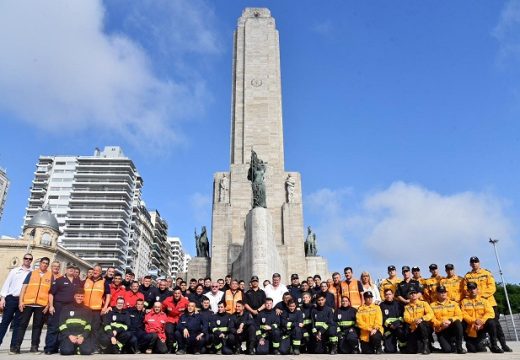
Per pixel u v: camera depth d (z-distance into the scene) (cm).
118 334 1137
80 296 1072
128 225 9988
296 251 3444
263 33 4309
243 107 4038
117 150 11031
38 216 6100
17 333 1084
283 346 1142
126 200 10081
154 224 12150
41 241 5947
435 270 1309
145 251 11100
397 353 1152
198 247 3516
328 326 1170
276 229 3553
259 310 1218
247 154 3844
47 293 1144
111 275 1291
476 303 1145
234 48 4441
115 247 9275
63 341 1027
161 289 1330
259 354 1134
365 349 1177
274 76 4138
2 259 5700
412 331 1163
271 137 3909
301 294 1369
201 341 1176
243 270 2300
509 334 3909
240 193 3594
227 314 1215
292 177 3750
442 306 1146
